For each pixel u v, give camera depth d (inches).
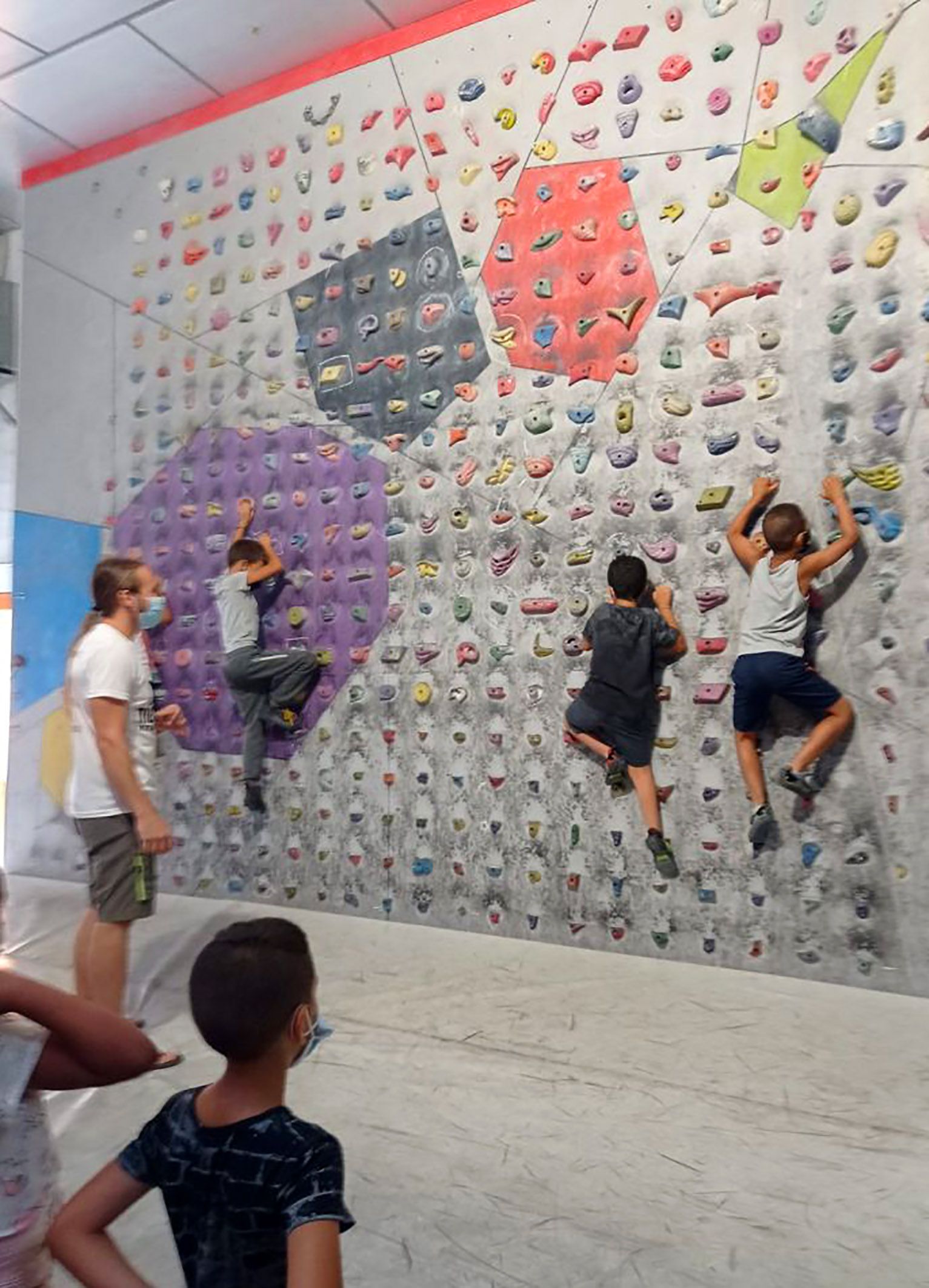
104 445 210.4
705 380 145.3
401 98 173.0
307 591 181.3
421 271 170.4
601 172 153.8
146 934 166.6
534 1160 91.4
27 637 221.5
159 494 202.2
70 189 217.3
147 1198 87.4
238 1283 43.4
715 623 143.3
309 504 181.9
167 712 126.6
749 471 141.8
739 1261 75.9
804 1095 101.9
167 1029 124.8
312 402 182.2
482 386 163.8
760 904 139.6
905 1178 86.4
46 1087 46.9
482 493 163.3
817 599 136.5
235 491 191.8
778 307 140.3
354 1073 110.6
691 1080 106.0
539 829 156.9
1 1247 44.2
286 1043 47.1
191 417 197.9
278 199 187.5
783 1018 121.9
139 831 110.7
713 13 145.1
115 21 170.9
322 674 179.3
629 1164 90.2
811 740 132.4
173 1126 46.9
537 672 157.6
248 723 182.7
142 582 119.0
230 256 193.6
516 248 161.2
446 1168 90.4
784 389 139.6
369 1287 73.8
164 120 203.0
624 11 152.1
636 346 150.5
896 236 132.6
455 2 165.8
